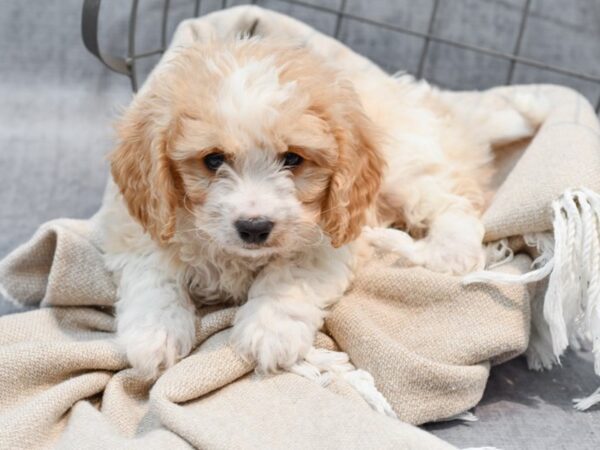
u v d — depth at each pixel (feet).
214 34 1.63
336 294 1.38
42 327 1.43
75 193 2.14
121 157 1.37
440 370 1.25
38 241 1.49
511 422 1.32
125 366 1.29
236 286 1.43
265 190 1.26
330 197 1.32
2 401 1.23
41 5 2.33
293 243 1.29
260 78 1.24
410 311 1.38
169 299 1.35
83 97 2.37
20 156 2.26
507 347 1.31
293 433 1.12
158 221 1.32
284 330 1.28
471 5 2.20
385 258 1.51
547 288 1.40
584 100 1.76
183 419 1.10
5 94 2.36
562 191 1.40
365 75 1.82
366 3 2.23
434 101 1.87
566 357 1.51
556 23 2.17
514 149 1.87
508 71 2.24
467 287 1.35
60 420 1.19
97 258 1.46
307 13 2.27
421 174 1.66
